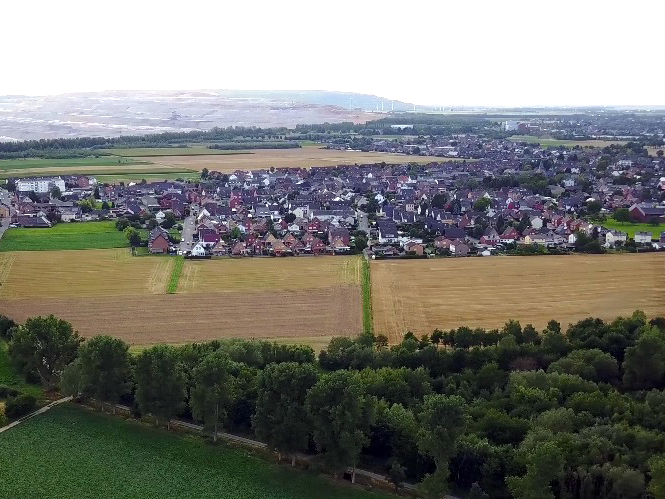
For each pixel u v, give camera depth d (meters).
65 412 121.38
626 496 90.06
